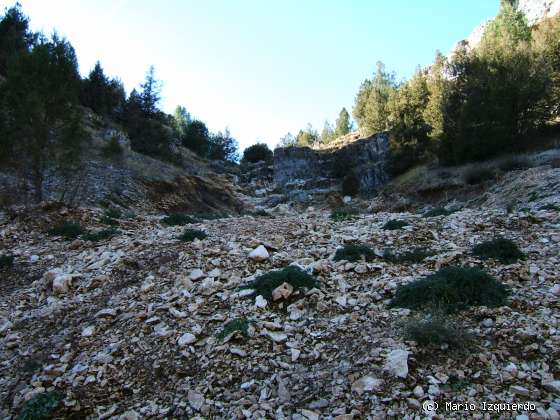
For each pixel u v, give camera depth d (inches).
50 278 430.6
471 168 1333.7
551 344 231.8
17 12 1870.1
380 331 268.8
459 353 235.1
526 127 1317.7
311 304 319.9
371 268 381.4
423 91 1905.8
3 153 708.7
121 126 1956.2
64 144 741.3
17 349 314.5
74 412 234.7
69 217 676.7
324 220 756.0
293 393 226.2
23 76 718.5
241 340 278.4
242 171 2908.5
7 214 664.4
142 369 265.6
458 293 296.4
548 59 1360.7
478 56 1662.2
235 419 213.5
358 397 211.8
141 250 504.4
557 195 676.7
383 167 1905.8
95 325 327.3
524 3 2519.7
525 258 365.7
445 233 504.4
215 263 425.1
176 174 1364.4
